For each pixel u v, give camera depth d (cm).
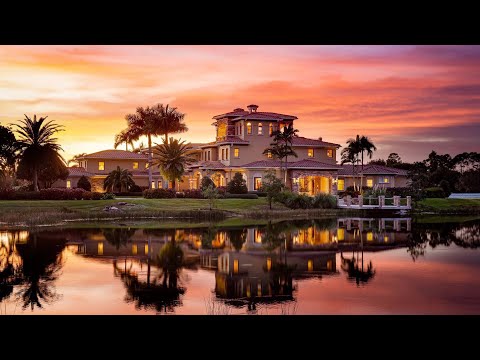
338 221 4566
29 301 1572
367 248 2748
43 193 5806
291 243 2969
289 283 1825
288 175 6956
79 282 1853
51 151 6344
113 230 3728
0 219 4238
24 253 2567
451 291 1684
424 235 3388
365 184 7938
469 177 10238
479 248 2728
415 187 6191
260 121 7294
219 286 1784
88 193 5956
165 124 7962
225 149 7275
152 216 4909
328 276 1961
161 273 2033
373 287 1750
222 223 4375
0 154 6706
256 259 2383
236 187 6475
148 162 8031
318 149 7600
